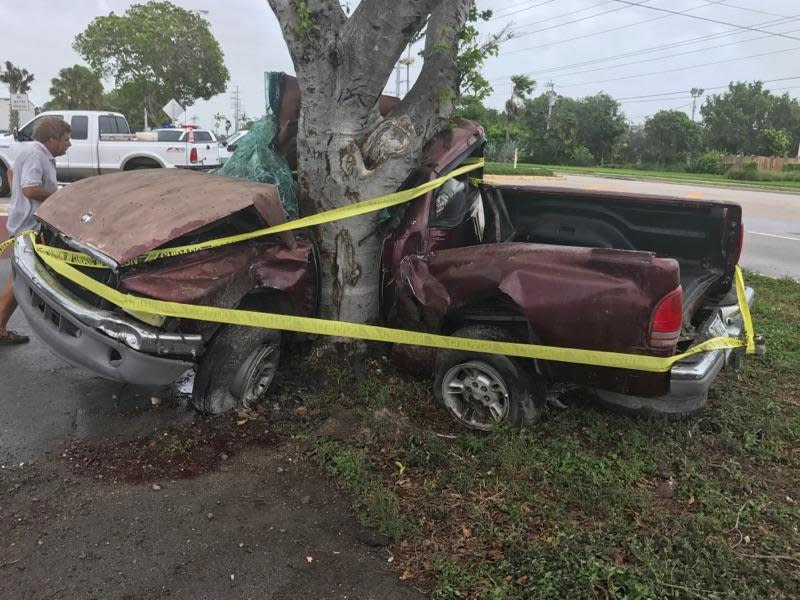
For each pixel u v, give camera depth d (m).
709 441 3.58
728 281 4.34
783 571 2.56
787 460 3.46
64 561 2.52
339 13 3.71
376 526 2.80
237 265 3.49
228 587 2.43
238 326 3.53
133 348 3.08
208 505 2.91
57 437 3.43
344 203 4.02
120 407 3.79
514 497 3.00
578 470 3.21
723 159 55.94
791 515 2.92
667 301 3.03
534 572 2.46
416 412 3.85
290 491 3.04
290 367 4.28
